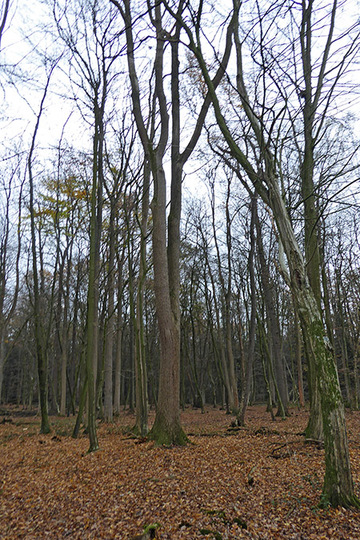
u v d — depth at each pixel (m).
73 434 14.74
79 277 23.78
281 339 30.92
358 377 29.16
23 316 37.78
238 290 26.70
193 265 31.97
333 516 5.33
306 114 10.38
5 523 6.35
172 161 13.34
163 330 11.52
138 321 13.62
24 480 8.70
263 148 7.18
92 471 8.74
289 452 8.77
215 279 33.69
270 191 6.96
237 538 5.12
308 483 6.90
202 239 30.30
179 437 11.08
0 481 8.77
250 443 11.28
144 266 13.62
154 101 14.73
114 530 5.61
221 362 28.11
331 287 27.11
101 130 14.55
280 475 7.56
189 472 8.01
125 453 10.18
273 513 5.77
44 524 6.13
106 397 20.36
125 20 12.97
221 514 5.76
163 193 12.38
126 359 41.12
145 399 13.12
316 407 10.77
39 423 21.53
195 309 35.34
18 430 18.41
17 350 49.88
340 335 28.47
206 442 11.77
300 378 26.42
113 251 18.12
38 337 16.80
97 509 6.41
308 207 11.12
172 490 6.92
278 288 26.48
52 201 22.80
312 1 7.62
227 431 14.73
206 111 12.73
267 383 19.86
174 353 11.54
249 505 6.10
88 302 11.31
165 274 11.81
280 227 6.67
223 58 11.80
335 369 5.84
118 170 17.50
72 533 5.70
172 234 12.51
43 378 16.67
